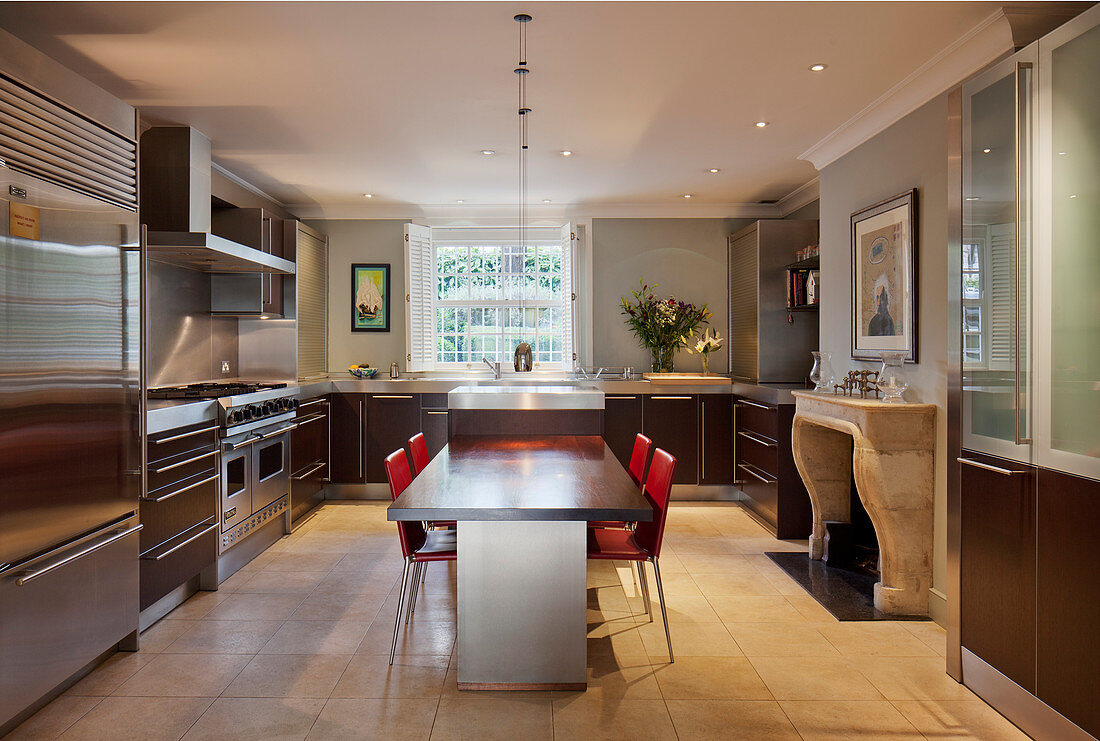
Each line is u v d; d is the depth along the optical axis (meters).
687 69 3.37
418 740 2.32
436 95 3.70
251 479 4.37
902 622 3.41
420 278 6.61
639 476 3.67
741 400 5.90
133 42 3.02
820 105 3.87
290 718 2.47
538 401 4.16
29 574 2.32
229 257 4.40
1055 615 2.22
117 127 2.88
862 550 4.54
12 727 2.38
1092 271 2.05
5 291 2.25
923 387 3.54
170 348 4.79
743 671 2.86
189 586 3.75
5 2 2.66
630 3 2.71
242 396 4.17
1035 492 2.31
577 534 2.68
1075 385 2.13
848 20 2.86
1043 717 2.29
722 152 4.82
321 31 2.93
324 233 6.66
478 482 2.78
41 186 2.41
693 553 4.59
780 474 4.92
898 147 3.76
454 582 4.02
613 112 3.98
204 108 3.88
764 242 5.71
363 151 4.75
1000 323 2.49
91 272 2.69
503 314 6.88
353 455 6.16
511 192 6.07
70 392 2.57
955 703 2.60
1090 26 2.05
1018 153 2.35
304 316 5.93
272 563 4.36
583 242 6.67
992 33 2.90
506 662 2.68
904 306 3.65
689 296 6.68
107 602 2.82
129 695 2.64
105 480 2.78
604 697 2.63
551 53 3.18
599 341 6.70
